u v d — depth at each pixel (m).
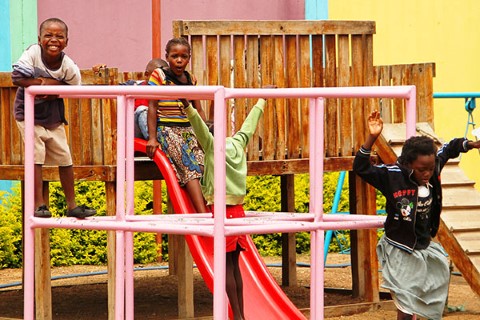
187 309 11.05
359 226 8.21
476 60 17.73
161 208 15.53
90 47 17.25
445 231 10.95
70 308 12.39
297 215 8.93
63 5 17.06
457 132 18.05
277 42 11.52
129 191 9.17
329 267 15.71
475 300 12.87
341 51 11.85
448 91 18.17
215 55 11.27
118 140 8.27
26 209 8.39
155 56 15.59
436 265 8.33
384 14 18.72
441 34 18.20
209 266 9.95
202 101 11.52
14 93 11.23
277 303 10.23
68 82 9.23
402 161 8.16
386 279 8.27
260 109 9.73
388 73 12.91
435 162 8.25
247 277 10.46
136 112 11.71
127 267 8.77
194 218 9.06
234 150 9.32
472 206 11.27
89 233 16.08
